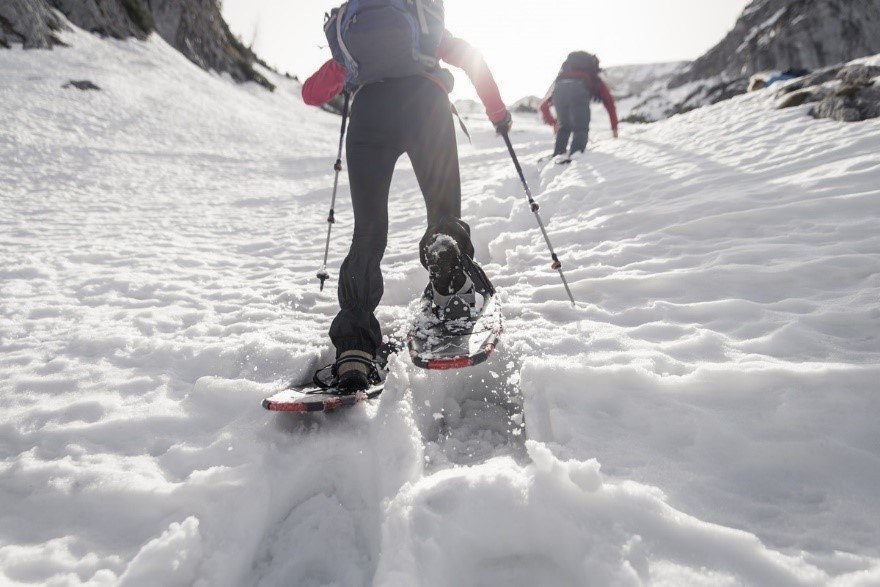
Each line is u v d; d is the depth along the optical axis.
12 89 13.06
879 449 1.23
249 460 1.44
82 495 1.37
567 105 6.51
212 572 1.16
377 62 1.93
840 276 2.04
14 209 6.45
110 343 2.35
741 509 1.13
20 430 1.68
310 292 3.07
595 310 2.18
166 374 2.04
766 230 2.63
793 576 0.94
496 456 1.53
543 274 2.70
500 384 1.88
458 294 2.04
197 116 15.64
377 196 1.93
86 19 19.30
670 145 5.44
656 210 3.25
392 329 2.44
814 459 1.22
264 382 1.94
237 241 4.92
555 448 1.34
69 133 11.41
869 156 3.19
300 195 7.96
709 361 1.67
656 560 1.01
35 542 1.26
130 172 9.48
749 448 1.28
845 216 2.54
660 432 1.38
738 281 2.19
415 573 1.07
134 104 14.81
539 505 1.16
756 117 5.51
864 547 0.99
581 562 1.05
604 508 1.13
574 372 1.61
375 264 1.85
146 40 21.30
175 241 4.89
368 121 1.96
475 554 1.18
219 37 27.23
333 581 1.25
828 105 4.59
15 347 2.37
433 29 1.98
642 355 1.72
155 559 1.14
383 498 1.30
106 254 4.20
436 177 2.02
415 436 1.50
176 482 1.41
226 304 2.94
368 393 1.65
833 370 1.45
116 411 1.78
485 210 4.59
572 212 3.83
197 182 9.35
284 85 30.52
